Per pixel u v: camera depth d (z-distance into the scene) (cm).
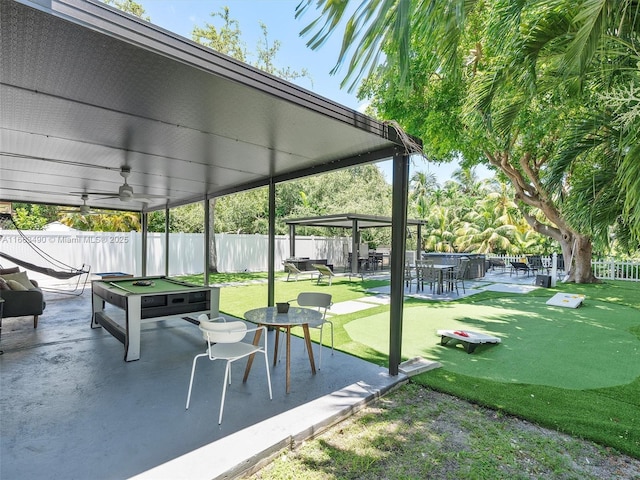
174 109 268
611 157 321
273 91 237
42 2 147
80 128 316
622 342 477
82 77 216
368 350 434
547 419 265
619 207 312
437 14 205
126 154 411
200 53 200
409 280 999
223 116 282
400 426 261
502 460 219
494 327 559
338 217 1267
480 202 2133
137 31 176
